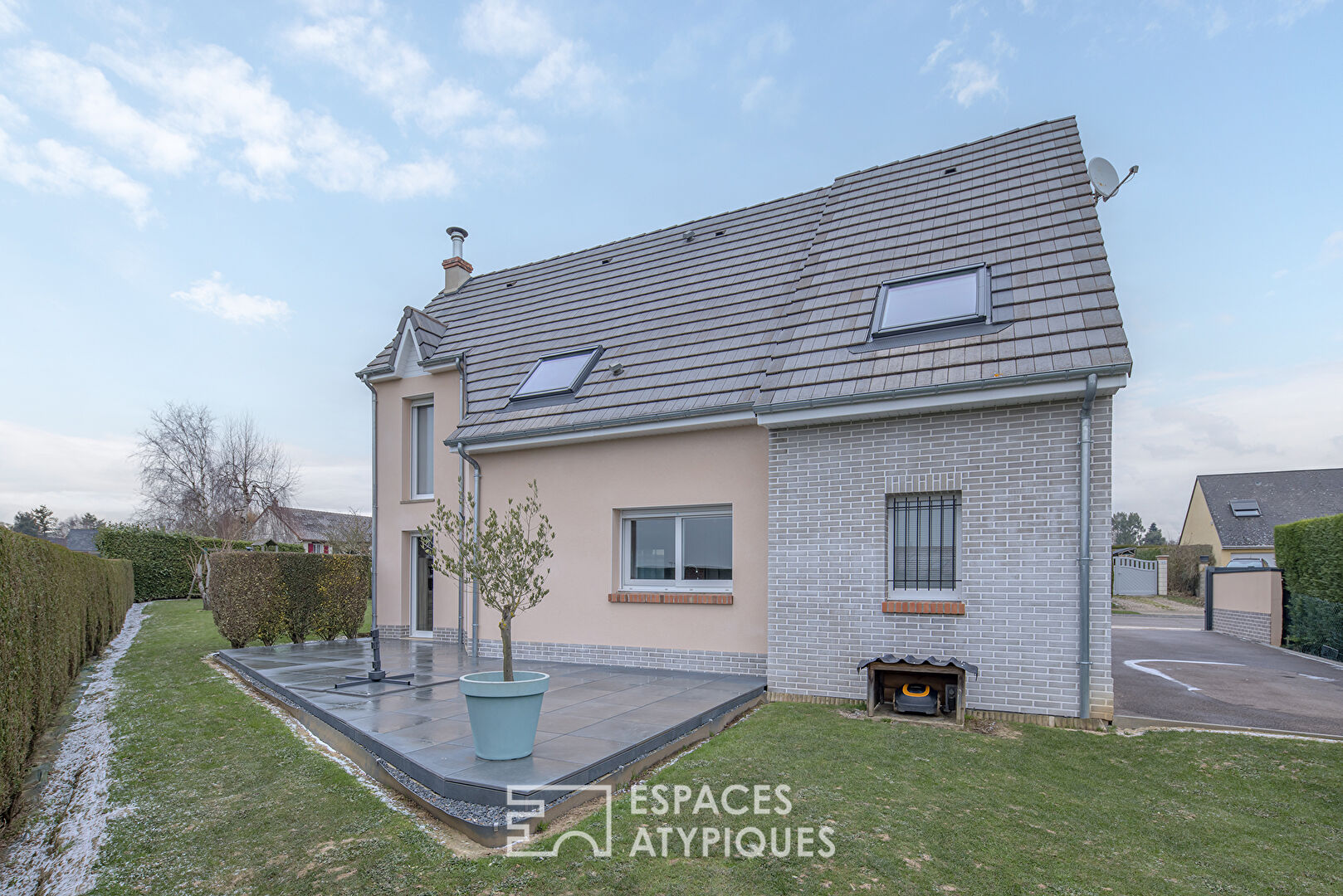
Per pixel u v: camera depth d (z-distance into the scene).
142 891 4.04
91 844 4.78
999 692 7.67
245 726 7.76
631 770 5.93
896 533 8.52
